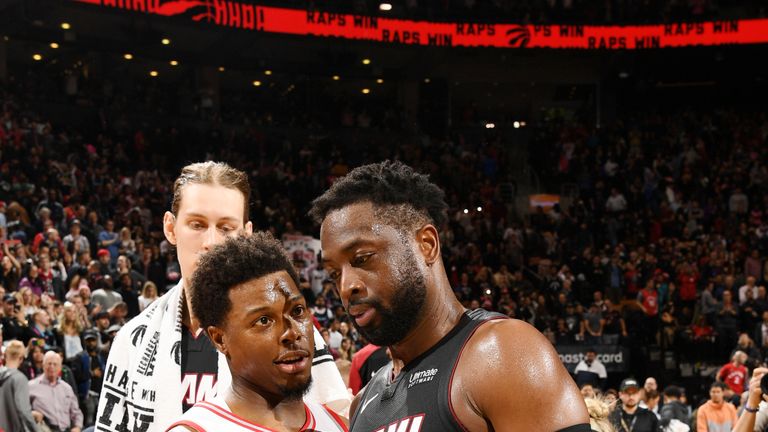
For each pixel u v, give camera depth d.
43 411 7.15
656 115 25.00
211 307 1.94
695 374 14.31
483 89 27.09
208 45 22.42
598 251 18.44
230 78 25.14
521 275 17.00
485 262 17.81
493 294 15.97
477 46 22.31
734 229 18.73
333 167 21.33
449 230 18.38
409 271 1.67
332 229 1.69
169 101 22.62
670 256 17.06
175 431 1.93
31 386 7.20
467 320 1.70
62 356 8.23
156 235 13.98
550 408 1.51
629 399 7.63
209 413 1.95
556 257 18.00
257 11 20.09
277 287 1.92
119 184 17.12
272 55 23.84
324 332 11.41
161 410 2.59
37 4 17.80
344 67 24.69
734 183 20.62
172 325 2.65
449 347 1.67
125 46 21.50
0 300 8.78
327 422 2.15
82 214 13.51
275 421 1.96
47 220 12.41
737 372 9.96
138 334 2.71
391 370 1.84
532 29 22.53
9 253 10.24
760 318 14.34
